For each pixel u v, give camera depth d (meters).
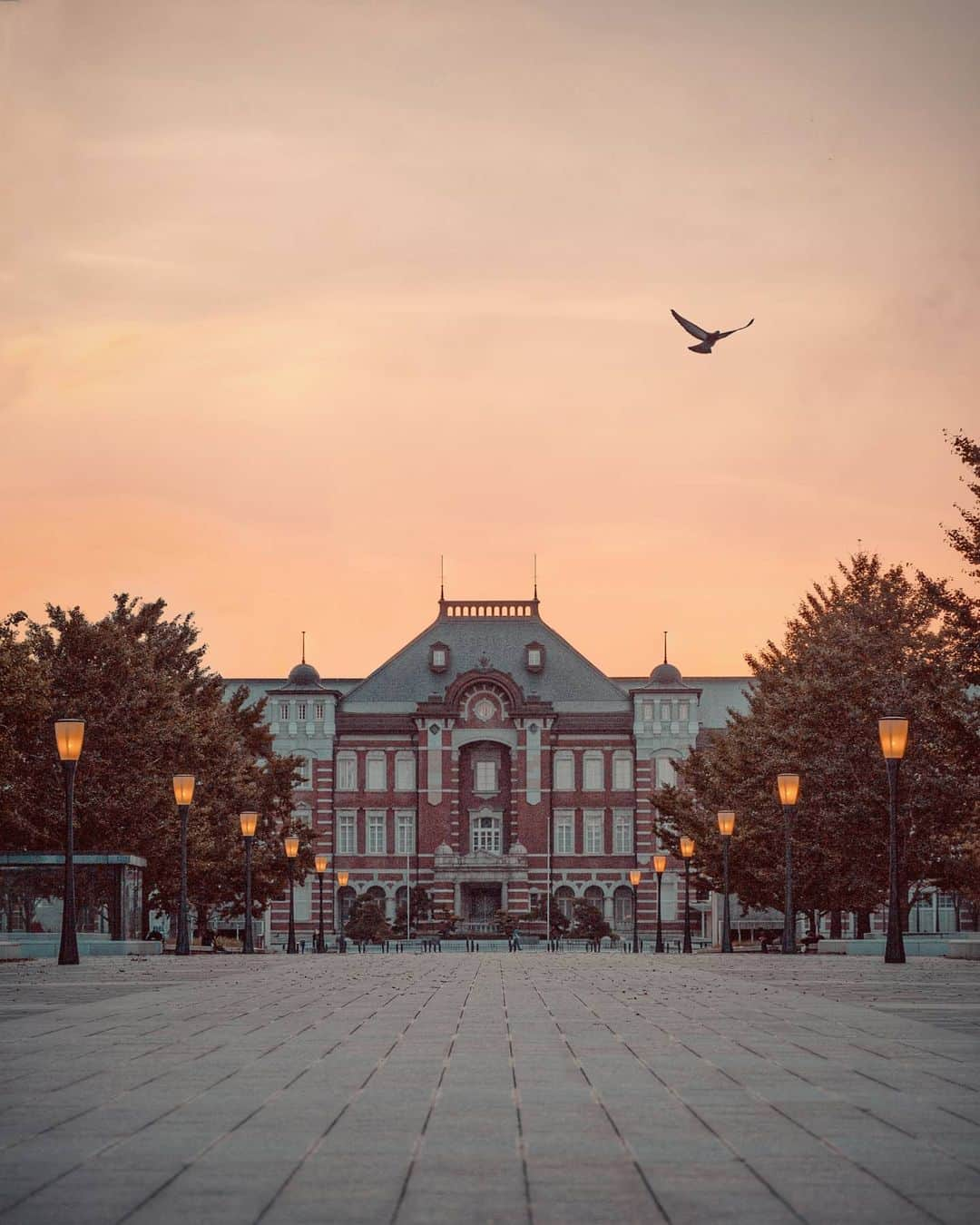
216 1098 11.94
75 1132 10.39
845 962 41.50
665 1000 23.28
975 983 28.56
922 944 48.88
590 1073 13.41
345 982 29.61
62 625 60.62
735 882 70.38
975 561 42.25
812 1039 16.48
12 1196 8.46
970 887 55.09
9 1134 10.33
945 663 44.66
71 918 39.59
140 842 60.19
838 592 66.19
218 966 38.72
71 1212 8.08
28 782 57.44
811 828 57.97
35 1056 14.89
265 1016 19.91
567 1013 20.50
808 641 66.31
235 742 73.12
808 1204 8.23
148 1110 11.36
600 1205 8.23
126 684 60.66
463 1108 11.40
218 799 69.50
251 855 71.19
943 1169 9.13
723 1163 9.30
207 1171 9.09
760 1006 21.69
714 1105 11.51
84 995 24.72
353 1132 10.40
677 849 86.69
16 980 30.59
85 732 59.06
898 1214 8.01
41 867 50.41
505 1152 9.66
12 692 49.75
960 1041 16.27
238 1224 7.82
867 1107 11.41
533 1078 13.09
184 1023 18.84
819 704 55.38
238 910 78.50
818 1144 9.91
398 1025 18.41
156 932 70.75
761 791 63.34
